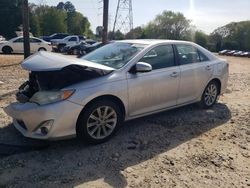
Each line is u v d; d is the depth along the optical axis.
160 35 100.00
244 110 7.21
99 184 3.87
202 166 4.42
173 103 6.03
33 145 4.82
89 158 4.50
